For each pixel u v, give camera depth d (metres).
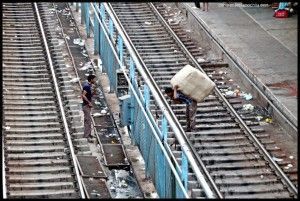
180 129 25.45
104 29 32.44
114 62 30.59
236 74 30.86
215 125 26.36
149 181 25.34
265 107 28.12
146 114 24.97
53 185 23.83
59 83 31.36
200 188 22.23
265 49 32.56
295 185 22.98
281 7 37.03
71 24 39.66
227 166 23.92
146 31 35.31
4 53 33.44
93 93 31.88
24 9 38.41
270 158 24.19
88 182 24.77
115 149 27.50
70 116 28.61
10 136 26.64
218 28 34.94
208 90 25.12
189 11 36.59
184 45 33.84
